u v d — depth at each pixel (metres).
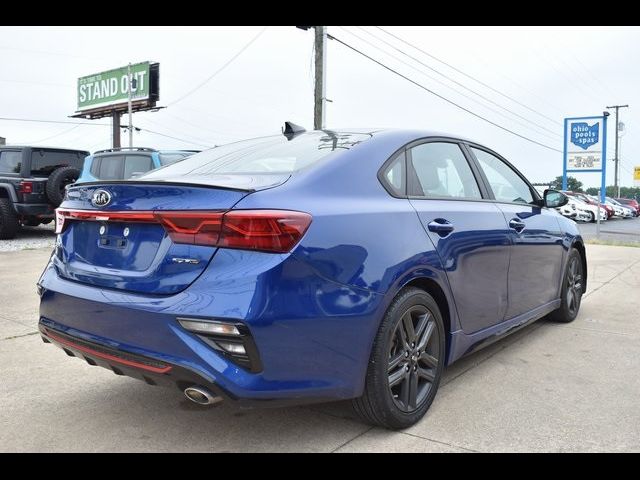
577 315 5.72
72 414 3.24
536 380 3.75
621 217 35.31
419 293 3.02
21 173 12.50
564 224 5.08
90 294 2.74
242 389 2.37
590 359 4.21
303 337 2.47
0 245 11.68
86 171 10.46
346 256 2.62
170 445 2.87
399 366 2.96
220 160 3.44
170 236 2.55
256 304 2.34
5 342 4.67
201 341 2.39
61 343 2.94
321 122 17.31
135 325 2.54
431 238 3.12
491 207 3.86
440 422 3.09
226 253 2.43
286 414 3.21
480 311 3.61
